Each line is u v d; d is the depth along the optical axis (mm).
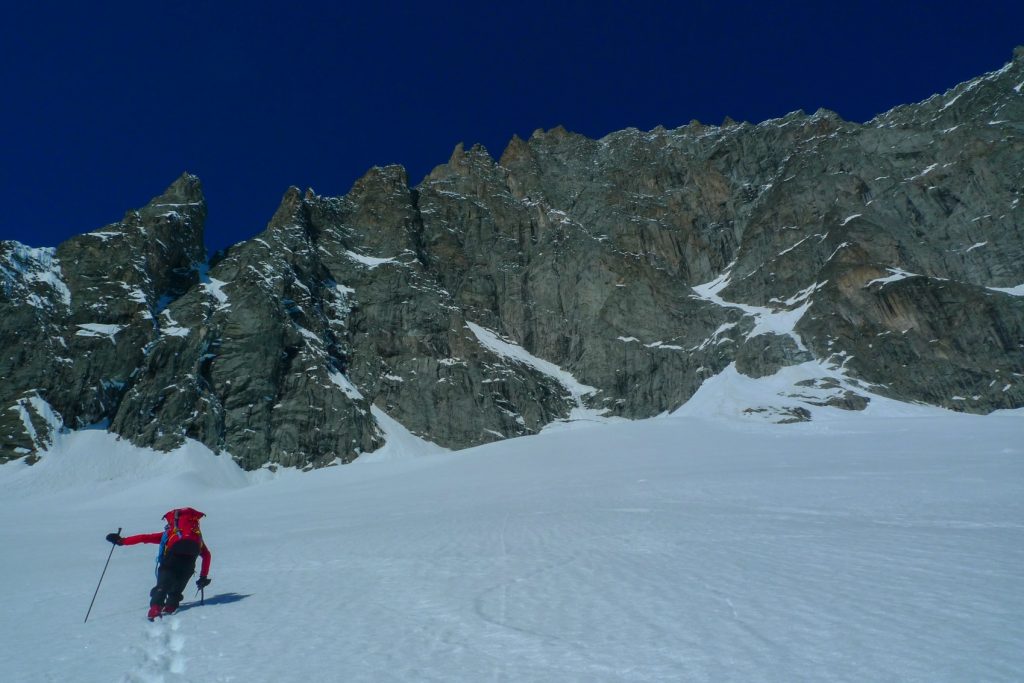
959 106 151000
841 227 127750
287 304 113562
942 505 14367
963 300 105750
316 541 17938
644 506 19250
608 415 121562
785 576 7984
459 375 117062
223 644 6891
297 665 5809
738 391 97875
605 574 9008
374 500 38906
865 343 105000
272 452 94625
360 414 103312
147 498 72250
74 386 90562
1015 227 120000
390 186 155000
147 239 112875
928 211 130625
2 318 92750
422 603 8102
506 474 47219
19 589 13672
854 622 5762
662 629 6035
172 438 88562
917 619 5707
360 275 131625
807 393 95750
